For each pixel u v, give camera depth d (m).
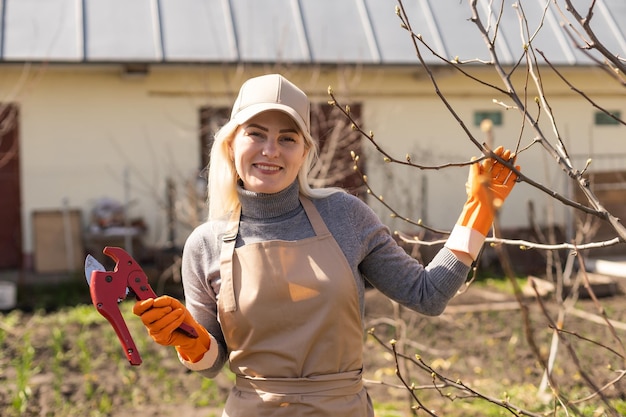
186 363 2.48
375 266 2.50
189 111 10.85
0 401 5.62
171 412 5.41
